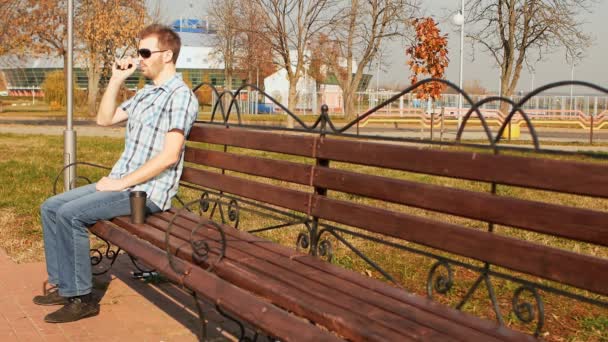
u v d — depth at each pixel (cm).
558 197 1003
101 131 2888
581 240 247
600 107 4041
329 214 366
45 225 454
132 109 469
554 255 252
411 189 317
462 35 3406
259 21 3120
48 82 5322
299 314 279
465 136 2875
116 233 412
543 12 3006
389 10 3503
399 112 4059
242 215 770
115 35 3975
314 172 380
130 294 489
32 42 3884
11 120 3747
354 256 582
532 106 4200
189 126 448
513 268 267
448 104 4050
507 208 273
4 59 4062
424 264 559
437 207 304
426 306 277
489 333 247
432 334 245
